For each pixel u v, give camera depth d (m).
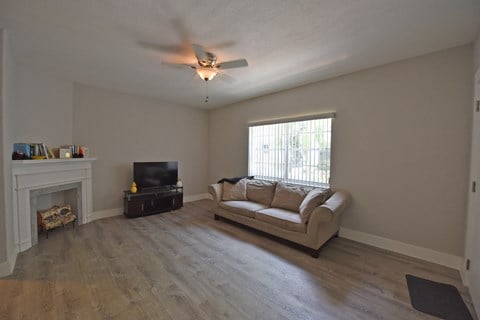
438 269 2.31
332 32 2.08
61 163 3.23
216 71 2.58
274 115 4.12
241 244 2.91
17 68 2.85
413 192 2.59
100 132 3.93
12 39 2.24
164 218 4.02
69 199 3.62
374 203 2.89
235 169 5.02
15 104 2.78
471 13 1.76
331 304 1.78
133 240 3.01
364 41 2.24
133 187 4.12
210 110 5.66
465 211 2.26
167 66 2.90
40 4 1.71
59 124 3.39
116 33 2.13
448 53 2.35
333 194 3.02
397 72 2.68
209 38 2.21
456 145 2.31
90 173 3.74
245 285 2.02
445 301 1.82
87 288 1.94
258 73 3.11
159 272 2.22
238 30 2.07
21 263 2.35
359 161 3.01
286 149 3.94
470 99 2.22
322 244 2.69
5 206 2.09
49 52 2.53
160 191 4.44
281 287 1.99
